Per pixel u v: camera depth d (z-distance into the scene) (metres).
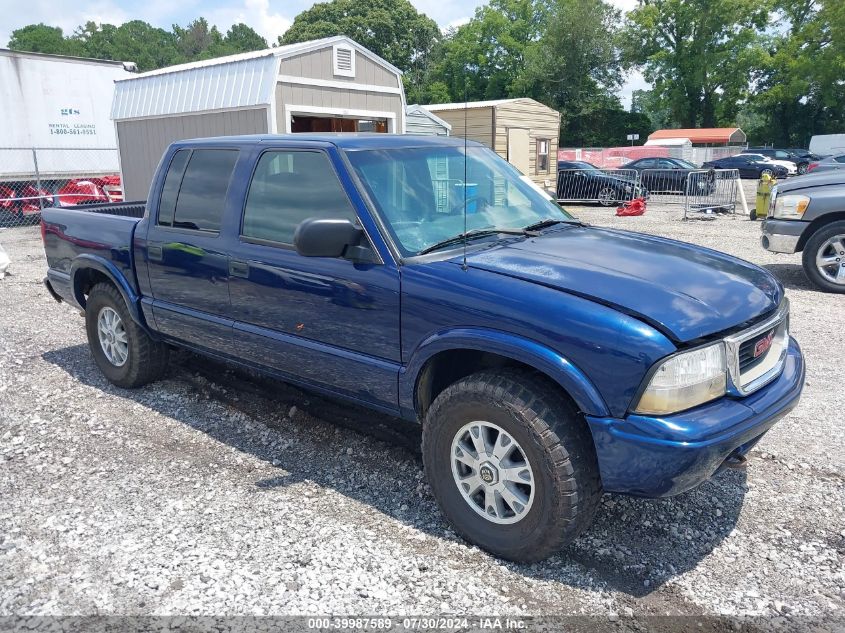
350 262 3.50
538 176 20.89
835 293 8.26
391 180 3.69
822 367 5.62
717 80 55.22
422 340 3.24
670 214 18.33
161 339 4.86
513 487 3.00
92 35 108.62
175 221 4.50
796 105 57.53
